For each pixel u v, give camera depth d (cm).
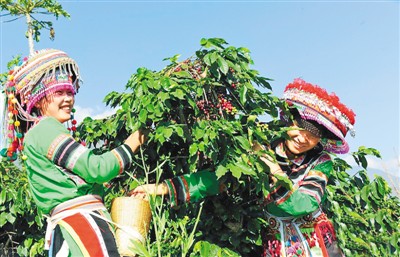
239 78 261
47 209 216
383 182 329
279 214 270
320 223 277
